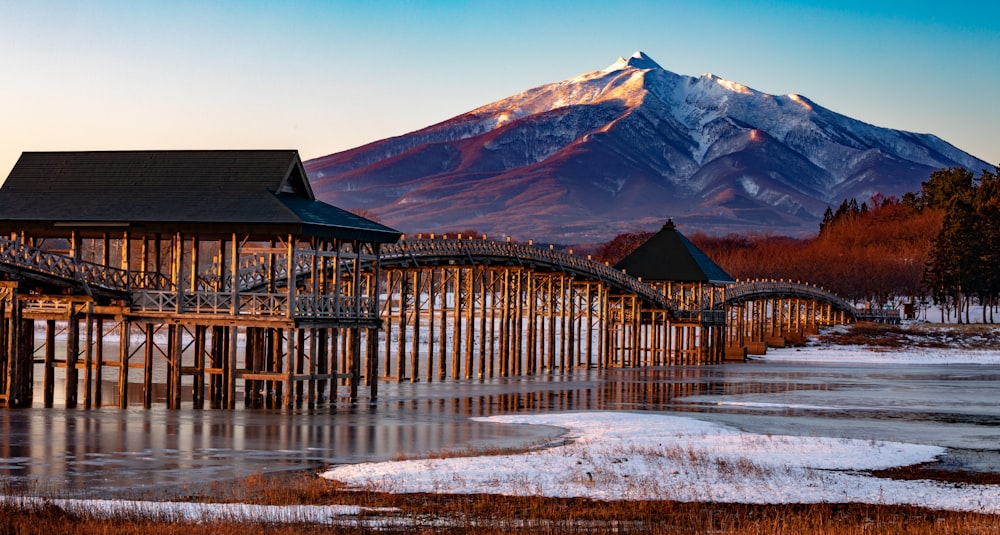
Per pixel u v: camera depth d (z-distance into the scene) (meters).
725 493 37.22
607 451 44.06
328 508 33.81
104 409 57.81
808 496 37.34
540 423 55.06
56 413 55.22
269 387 64.12
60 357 91.44
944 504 36.91
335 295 61.62
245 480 38.25
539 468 40.06
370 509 33.84
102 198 61.72
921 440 52.50
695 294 120.19
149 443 45.88
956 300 181.50
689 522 33.34
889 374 100.06
